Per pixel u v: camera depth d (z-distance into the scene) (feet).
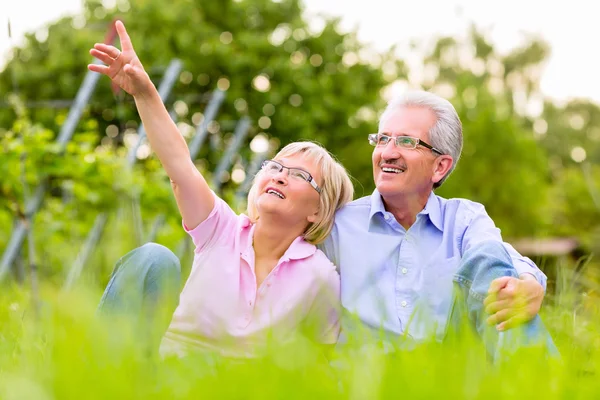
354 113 81.00
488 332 8.10
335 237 11.37
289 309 10.19
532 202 91.25
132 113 64.95
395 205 11.49
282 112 76.02
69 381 3.61
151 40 73.31
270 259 10.75
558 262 11.73
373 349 5.21
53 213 25.16
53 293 5.32
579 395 4.29
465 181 92.17
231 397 3.89
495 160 92.99
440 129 11.53
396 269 11.00
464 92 100.63
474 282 8.85
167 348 10.00
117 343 4.32
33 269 13.78
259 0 83.35
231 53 76.13
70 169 24.45
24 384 3.63
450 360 4.72
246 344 9.45
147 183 28.30
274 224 10.72
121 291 8.60
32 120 69.77
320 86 79.15
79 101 25.91
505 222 90.12
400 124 11.54
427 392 3.90
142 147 31.86
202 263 10.64
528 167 94.38
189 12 78.48
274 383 3.97
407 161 11.34
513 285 8.07
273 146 77.87
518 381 4.27
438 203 11.60
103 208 24.98
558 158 134.31
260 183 11.12
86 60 73.05
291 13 84.89
